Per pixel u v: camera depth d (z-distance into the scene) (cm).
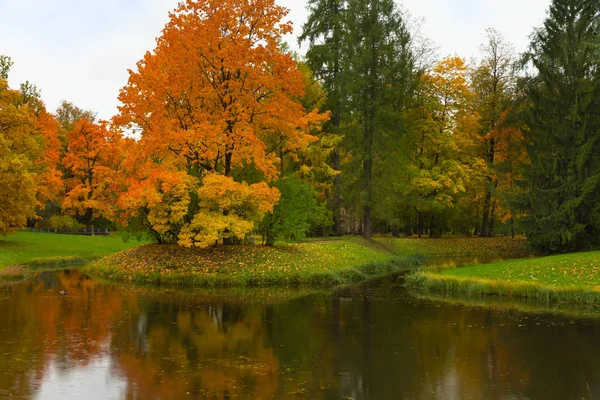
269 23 2130
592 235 2502
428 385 815
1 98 2634
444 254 3572
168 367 897
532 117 2775
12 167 2467
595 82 2486
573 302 1628
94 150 4594
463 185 3812
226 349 1030
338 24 3356
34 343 1062
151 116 2117
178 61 2084
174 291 1839
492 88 3862
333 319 1357
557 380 846
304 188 2481
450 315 1421
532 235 2639
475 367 917
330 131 3331
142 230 2391
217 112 2150
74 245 3650
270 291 1872
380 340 1118
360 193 3278
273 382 819
